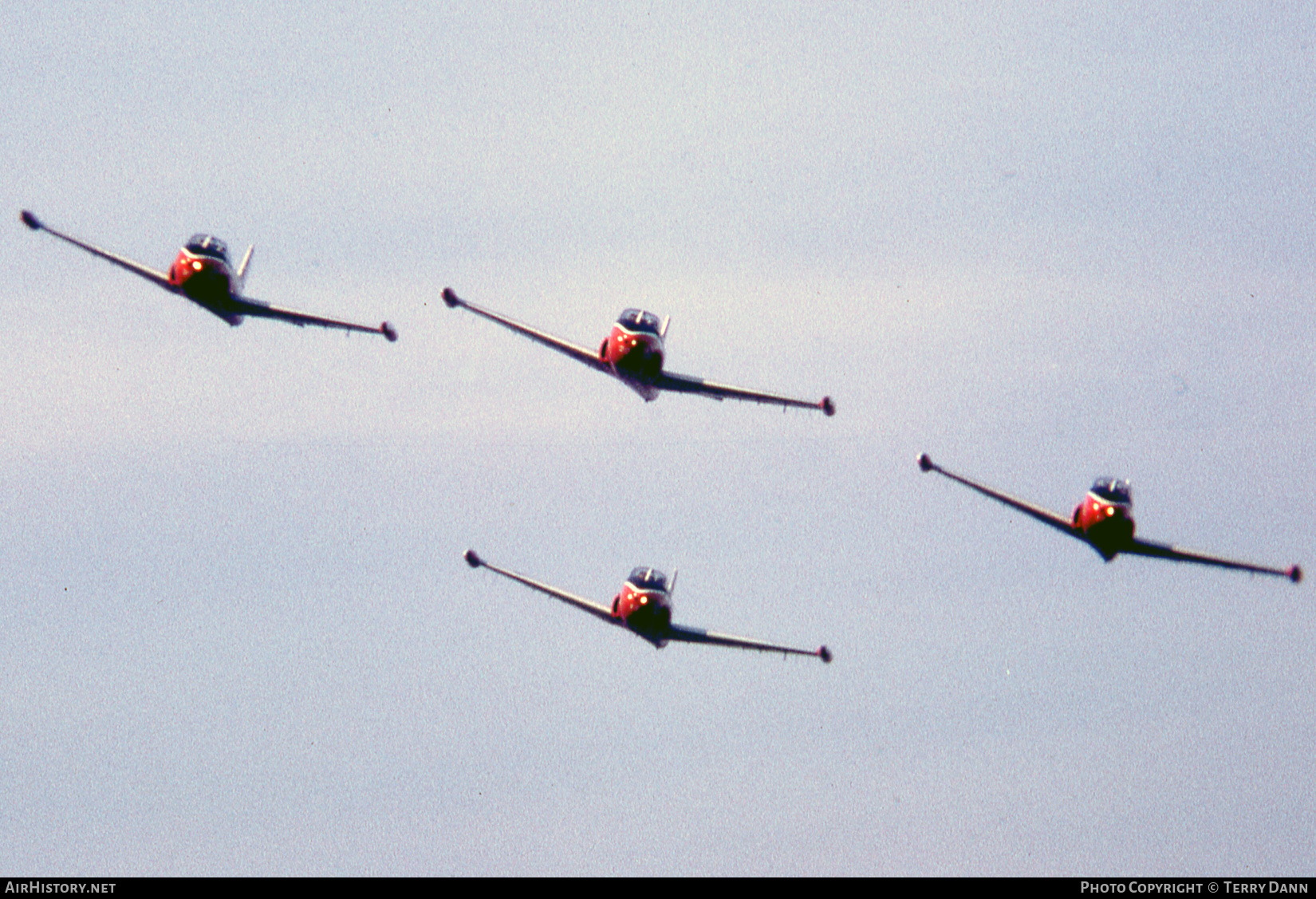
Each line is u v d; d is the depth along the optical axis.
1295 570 189.88
